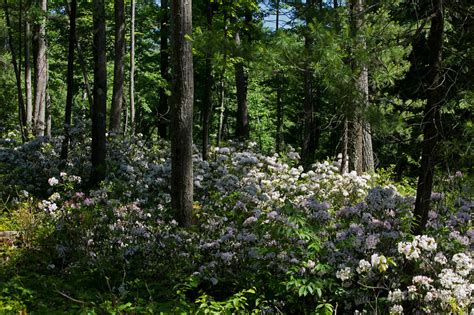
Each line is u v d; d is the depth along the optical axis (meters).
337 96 6.09
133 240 8.17
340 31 6.62
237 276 6.97
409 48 6.90
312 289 5.66
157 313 6.01
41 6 18.75
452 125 6.30
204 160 13.08
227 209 9.55
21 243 8.80
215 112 27.52
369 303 5.67
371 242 6.13
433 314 5.38
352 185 10.74
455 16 6.59
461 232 7.06
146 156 13.76
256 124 31.34
